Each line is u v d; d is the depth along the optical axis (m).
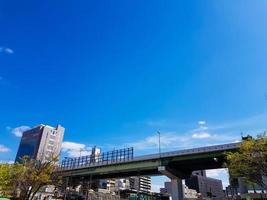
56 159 49.41
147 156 70.31
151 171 80.00
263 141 27.44
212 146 59.03
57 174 49.19
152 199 116.69
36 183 43.84
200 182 198.38
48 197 70.56
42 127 151.50
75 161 88.62
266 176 27.31
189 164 69.69
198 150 61.25
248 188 69.69
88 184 91.94
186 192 154.25
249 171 28.00
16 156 154.88
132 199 95.94
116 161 77.00
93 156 84.56
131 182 170.25
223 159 59.91
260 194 63.38
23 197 42.31
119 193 124.25
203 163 67.44
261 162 26.98
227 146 56.44
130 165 74.31
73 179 98.19
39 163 45.81
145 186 180.50
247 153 28.00
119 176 88.62
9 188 43.59
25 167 43.56
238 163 28.69
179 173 72.50
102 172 80.38
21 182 42.81
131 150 75.31
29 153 145.62
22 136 160.62
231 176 30.88
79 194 91.38
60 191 80.00
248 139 29.31
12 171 42.91
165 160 67.25
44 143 147.12
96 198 93.38
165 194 145.50
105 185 147.62
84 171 85.06
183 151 63.84
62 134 160.75
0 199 23.44
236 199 76.25
